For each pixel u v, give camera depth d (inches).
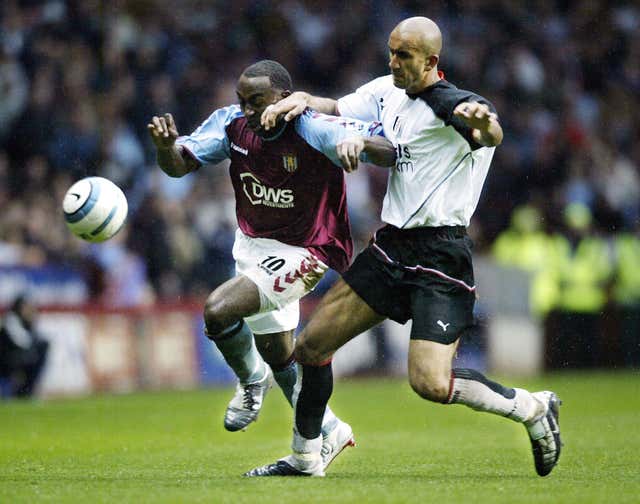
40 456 1131.9
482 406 884.6
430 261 874.8
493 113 845.8
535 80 3117.6
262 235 979.9
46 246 2267.5
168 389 2252.7
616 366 2736.2
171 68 2699.3
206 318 945.5
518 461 1055.6
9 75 2501.2
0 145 2464.3
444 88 874.8
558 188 2903.5
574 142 2997.0
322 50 2942.9
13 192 2319.1
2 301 2135.8
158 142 936.9
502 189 2861.7
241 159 968.9
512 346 2583.7
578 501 751.7
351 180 2615.7
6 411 1749.5
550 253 2652.6
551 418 909.8
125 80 2603.3
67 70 2541.8
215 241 2442.2
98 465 1040.2
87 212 951.6
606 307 2726.4
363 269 893.2
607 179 3021.7
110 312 2191.2
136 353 2218.3
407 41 861.2
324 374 903.1
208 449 1208.8
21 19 2566.4
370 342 2448.3
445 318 867.4
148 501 752.3
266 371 1031.6
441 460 1071.0
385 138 893.8
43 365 2033.7
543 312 2637.8
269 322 980.6
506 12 3206.2
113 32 2652.6
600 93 3299.7
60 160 2459.4
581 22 3336.6
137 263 2327.8
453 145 869.2
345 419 1606.8
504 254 2625.5
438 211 874.1
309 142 928.3
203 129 987.9
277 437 1369.3
